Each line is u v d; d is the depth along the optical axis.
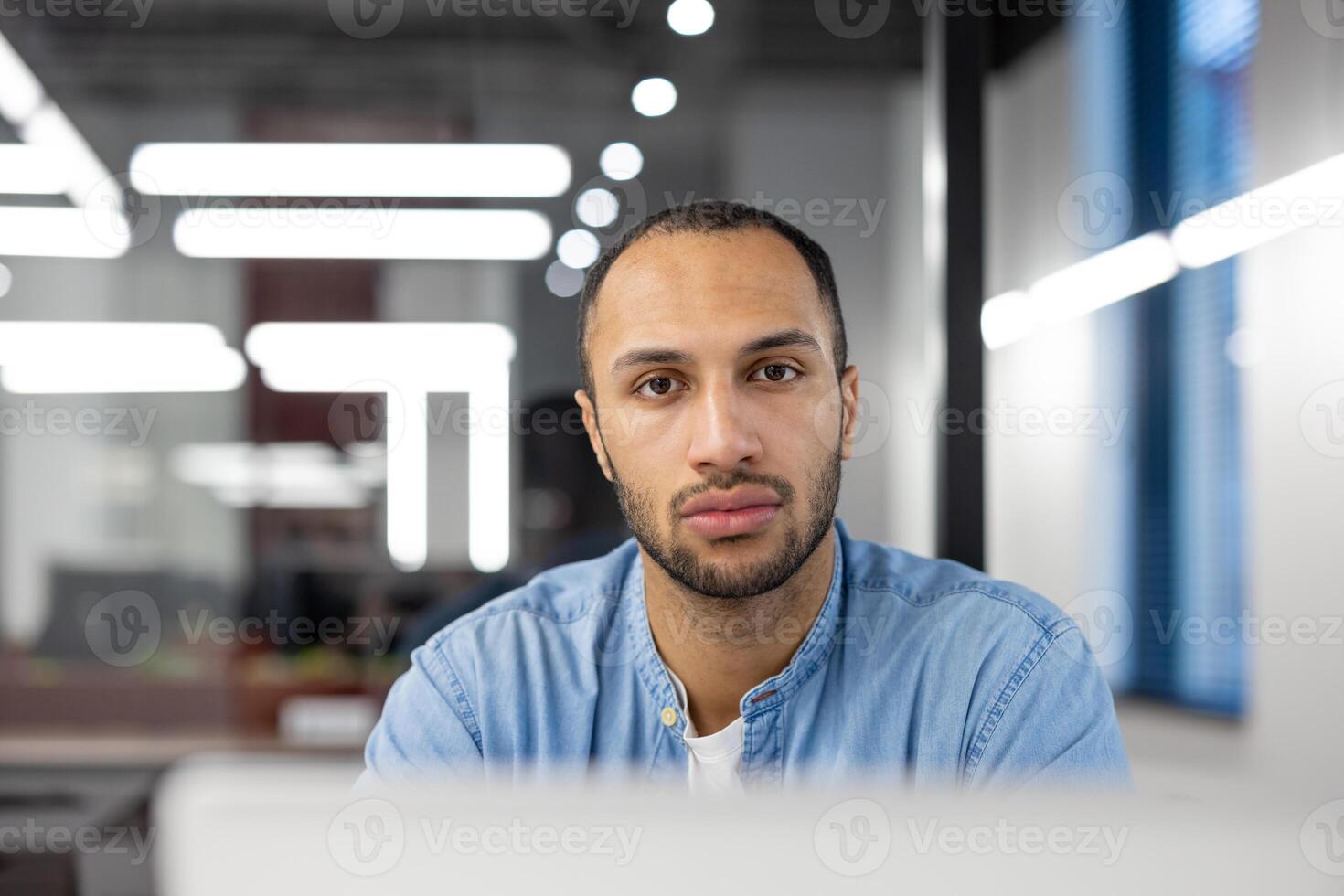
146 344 3.98
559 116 3.73
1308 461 2.08
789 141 3.50
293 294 3.86
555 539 2.89
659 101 3.64
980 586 1.06
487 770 1.04
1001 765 0.98
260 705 2.75
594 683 1.06
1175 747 2.48
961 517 2.12
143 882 2.30
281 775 0.45
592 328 1.00
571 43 3.71
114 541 4.00
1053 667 0.99
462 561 3.56
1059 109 2.97
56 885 2.30
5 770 2.40
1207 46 2.48
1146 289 2.69
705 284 0.91
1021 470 3.10
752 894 0.44
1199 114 2.51
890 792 0.44
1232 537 2.36
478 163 3.78
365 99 3.81
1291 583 2.13
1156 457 2.64
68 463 4.11
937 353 2.18
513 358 3.76
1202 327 2.48
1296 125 2.13
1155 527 2.63
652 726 1.04
